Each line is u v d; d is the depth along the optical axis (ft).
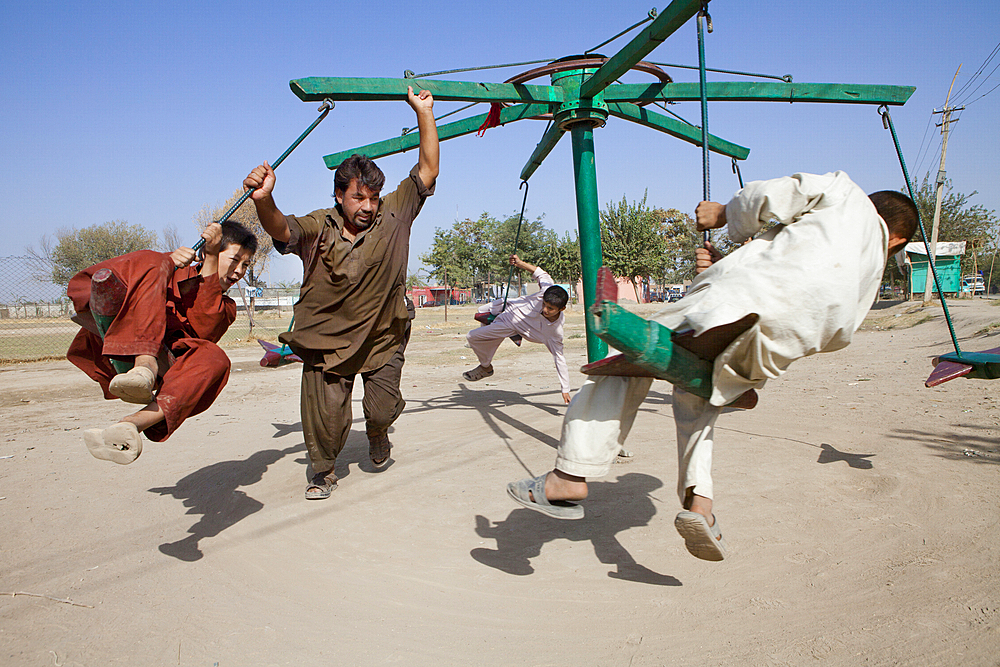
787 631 7.85
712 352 7.63
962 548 9.71
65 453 18.28
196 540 11.66
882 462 14.24
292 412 24.77
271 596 9.44
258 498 13.98
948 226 123.13
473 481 14.69
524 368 37.58
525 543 11.10
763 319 7.00
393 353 14.34
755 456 15.35
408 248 13.46
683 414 8.61
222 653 7.85
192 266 11.35
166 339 10.74
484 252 199.31
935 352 34.91
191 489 14.66
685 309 7.76
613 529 11.46
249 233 11.77
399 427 20.83
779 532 10.82
